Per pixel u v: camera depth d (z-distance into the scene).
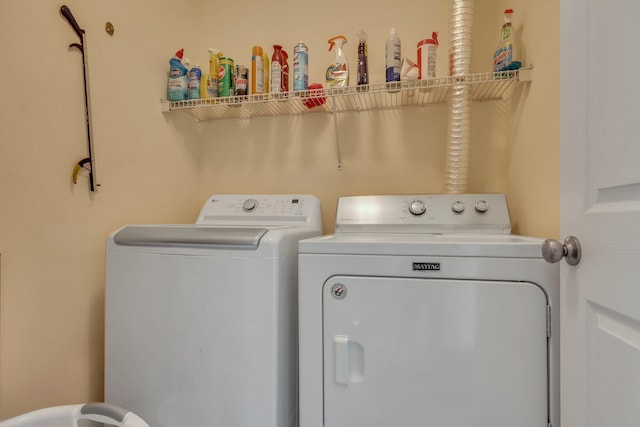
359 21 1.78
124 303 1.13
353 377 0.95
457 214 1.33
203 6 1.95
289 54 1.85
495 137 1.63
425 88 1.52
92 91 1.29
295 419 1.12
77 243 1.22
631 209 0.54
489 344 0.88
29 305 1.06
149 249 1.11
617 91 0.57
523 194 1.36
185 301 1.07
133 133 1.48
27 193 1.06
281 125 1.89
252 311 1.01
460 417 0.89
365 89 1.53
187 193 1.85
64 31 1.18
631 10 0.54
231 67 1.70
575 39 0.70
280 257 1.02
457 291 0.89
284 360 1.04
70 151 1.20
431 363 0.90
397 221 1.36
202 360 1.05
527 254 0.86
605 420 0.62
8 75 1.01
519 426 0.86
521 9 1.37
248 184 1.92
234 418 1.02
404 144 1.73
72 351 1.19
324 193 1.82
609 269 0.60
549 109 1.11
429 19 1.70
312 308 0.98
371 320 0.94
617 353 0.58
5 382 1.00
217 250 1.04
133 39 1.49
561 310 0.77
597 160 0.63
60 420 0.97
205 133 1.95
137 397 1.11
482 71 1.65
